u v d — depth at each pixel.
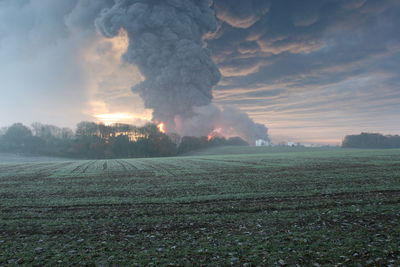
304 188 18.94
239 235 9.77
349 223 10.52
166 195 18.23
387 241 8.34
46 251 8.77
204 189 20.16
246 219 11.81
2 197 18.61
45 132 145.75
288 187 19.66
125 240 9.66
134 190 20.80
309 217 11.70
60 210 14.62
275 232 9.91
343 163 37.50
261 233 9.84
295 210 13.05
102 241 9.61
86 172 37.25
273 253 7.95
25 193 20.27
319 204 14.02
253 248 8.46
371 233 9.22
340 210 12.54
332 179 22.66
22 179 29.61
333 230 9.75
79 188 22.45
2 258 8.27
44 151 131.00
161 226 11.26
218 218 12.13
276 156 67.75
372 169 28.64
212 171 33.78
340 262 7.15
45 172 38.12
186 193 18.73
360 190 17.31
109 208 14.88
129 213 13.63
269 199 15.86
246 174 29.08
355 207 12.98
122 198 17.55
